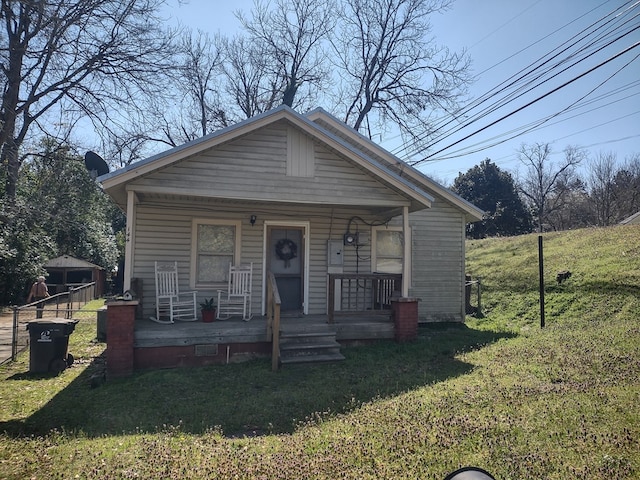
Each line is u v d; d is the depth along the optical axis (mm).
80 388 7059
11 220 18500
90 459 4293
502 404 5266
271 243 10969
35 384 7355
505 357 7824
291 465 3971
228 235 10523
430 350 8867
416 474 3730
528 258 18094
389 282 10727
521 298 14445
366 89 26203
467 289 14758
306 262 11031
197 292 10156
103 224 31219
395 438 4457
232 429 5176
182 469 3965
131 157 24938
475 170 40938
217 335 8195
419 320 12523
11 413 5922
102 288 28391
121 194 9094
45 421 5602
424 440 4367
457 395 5707
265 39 27328
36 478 3928
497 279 16906
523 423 4648
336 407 5711
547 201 53719
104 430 5234
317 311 11055
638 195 44750
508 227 38094
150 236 9984
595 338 8609
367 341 9461
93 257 28422
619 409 4859
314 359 8055
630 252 14500
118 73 17391
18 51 14734
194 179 8398
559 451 3996
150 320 9367
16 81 15500
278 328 7758
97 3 15383
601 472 3590
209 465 4043
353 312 9477
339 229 11430
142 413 5754
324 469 3877
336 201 9188
